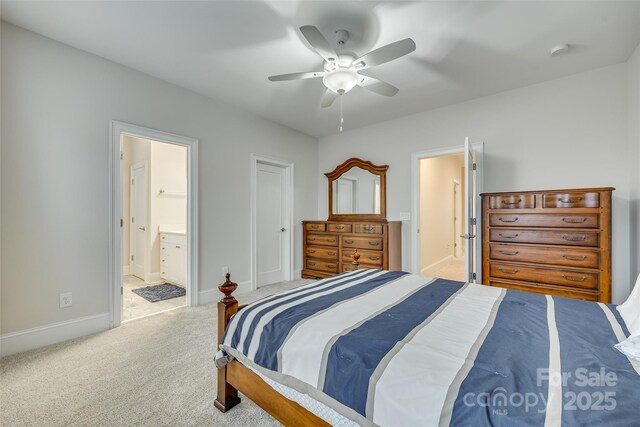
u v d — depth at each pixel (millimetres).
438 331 1182
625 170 2672
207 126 3463
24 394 1712
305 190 4922
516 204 2773
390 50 1925
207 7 1985
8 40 2164
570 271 2525
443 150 3727
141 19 2111
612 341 1104
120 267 2750
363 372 966
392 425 856
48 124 2344
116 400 1666
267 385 1314
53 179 2371
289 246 4648
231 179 3738
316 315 1359
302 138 4859
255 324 1374
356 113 3992
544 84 3068
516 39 2326
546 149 3059
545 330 1194
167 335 2551
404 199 4109
